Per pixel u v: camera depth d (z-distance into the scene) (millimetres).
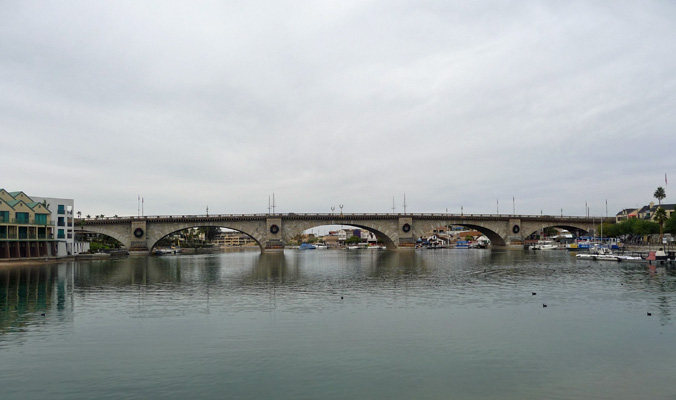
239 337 31562
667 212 190250
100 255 130750
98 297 49781
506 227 178250
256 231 155250
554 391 22188
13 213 107875
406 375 24250
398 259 120500
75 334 32781
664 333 32531
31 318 38438
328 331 33125
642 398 21391
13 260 103750
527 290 53438
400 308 41906
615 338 31172
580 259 110688
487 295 49688
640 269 81688
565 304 43750
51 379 23922
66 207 129875
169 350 28656
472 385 22953
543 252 151000
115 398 21531
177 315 39188
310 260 121625
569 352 28062
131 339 31266
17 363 26375
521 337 31422
